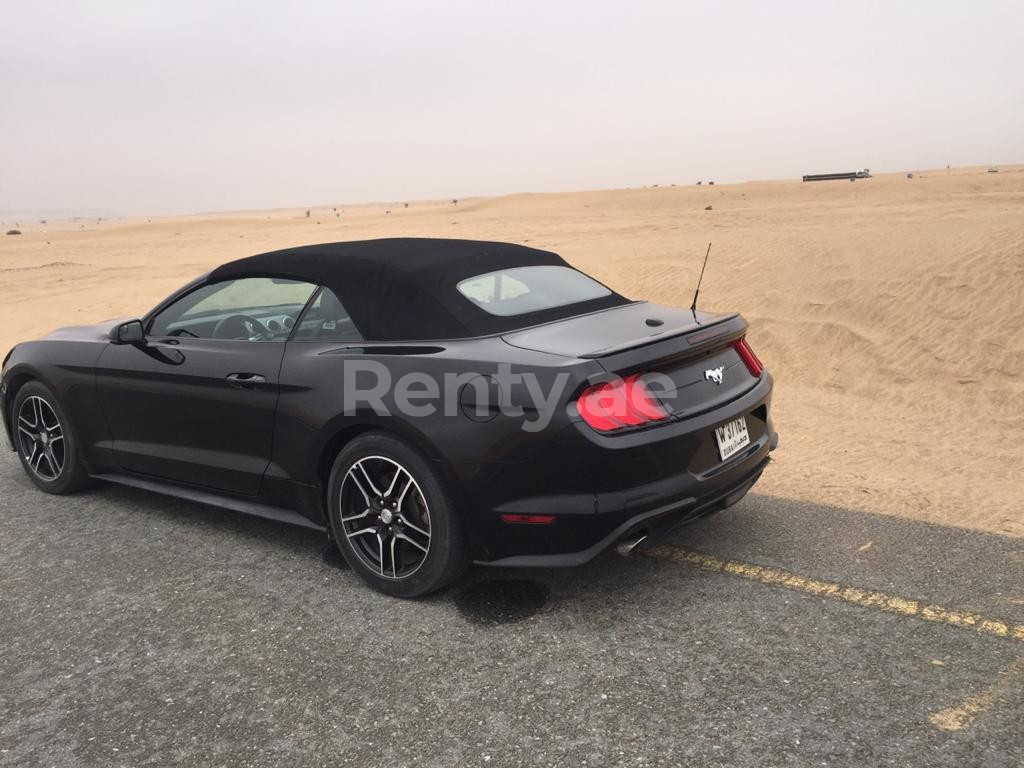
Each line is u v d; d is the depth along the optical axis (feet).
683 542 12.98
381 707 8.93
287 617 11.05
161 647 10.41
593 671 9.42
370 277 12.01
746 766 7.69
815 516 14.01
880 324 33.99
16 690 9.63
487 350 10.71
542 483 10.19
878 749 7.84
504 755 8.03
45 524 14.85
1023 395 26.07
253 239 143.13
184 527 14.49
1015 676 8.96
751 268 44.83
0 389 16.81
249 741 8.46
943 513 14.38
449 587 11.78
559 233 101.14
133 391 14.21
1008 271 36.22
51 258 116.06
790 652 9.61
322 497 12.28
